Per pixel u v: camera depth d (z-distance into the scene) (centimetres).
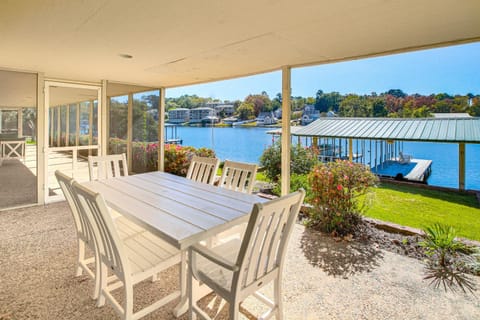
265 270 152
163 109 599
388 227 316
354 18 203
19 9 189
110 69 393
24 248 268
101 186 242
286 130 373
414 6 181
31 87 404
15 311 176
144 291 202
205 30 231
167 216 165
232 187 256
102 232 157
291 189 440
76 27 225
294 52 301
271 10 189
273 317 178
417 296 198
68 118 456
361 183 316
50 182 438
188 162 651
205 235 144
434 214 358
